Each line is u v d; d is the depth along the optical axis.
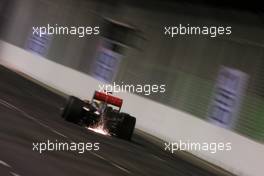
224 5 83.75
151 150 63.69
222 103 81.69
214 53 85.31
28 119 52.88
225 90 81.69
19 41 135.75
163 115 85.50
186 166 59.03
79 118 62.59
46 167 33.34
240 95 79.12
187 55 90.12
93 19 113.56
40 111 63.03
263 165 66.75
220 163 72.69
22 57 128.88
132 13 103.88
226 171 69.44
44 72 119.06
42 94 86.50
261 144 68.06
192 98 87.31
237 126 78.38
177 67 91.44
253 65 78.38
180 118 82.31
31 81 107.19
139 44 100.38
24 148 37.59
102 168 39.25
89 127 63.41
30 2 134.75
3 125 44.91
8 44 136.50
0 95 66.88
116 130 64.25
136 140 70.00
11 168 30.25
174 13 94.00
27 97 74.31
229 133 73.19
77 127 59.62
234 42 82.19
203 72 86.50
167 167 52.19
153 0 99.12
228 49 83.06
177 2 93.00
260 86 76.62
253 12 78.88
